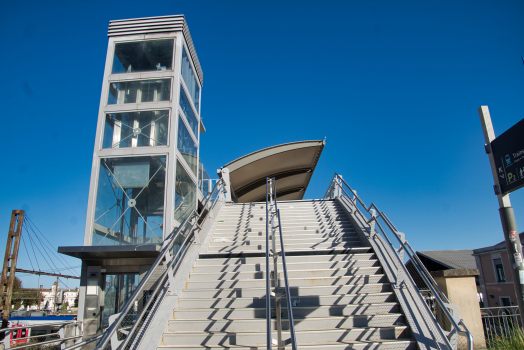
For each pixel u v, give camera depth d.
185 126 13.77
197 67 16.09
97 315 10.10
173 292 6.12
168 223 11.09
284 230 9.66
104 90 12.55
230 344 5.07
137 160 11.82
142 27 13.27
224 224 10.27
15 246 17.36
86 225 11.04
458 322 4.77
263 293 6.32
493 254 23.20
